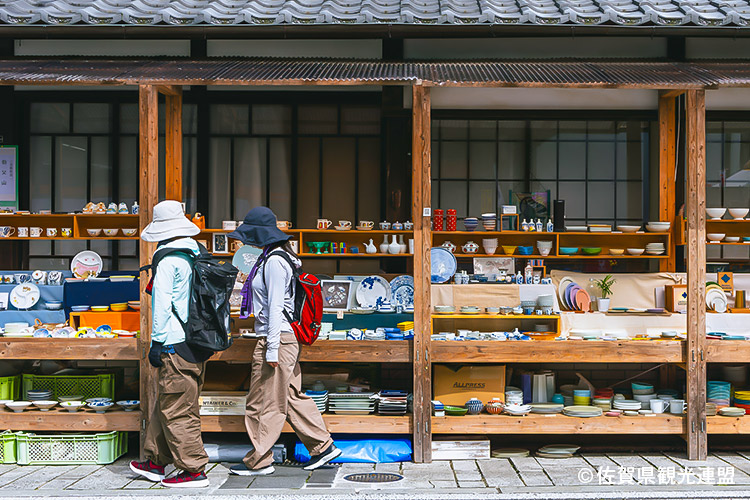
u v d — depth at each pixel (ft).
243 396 18.04
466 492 15.14
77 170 22.09
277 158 22.09
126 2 21.70
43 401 18.28
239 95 21.80
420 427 17.79
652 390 19.54
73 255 22.17
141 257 17.81
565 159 21.94
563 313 19.70
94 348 17.87
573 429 18.03
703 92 17.72
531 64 20.02
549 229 21.35
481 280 20.59
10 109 21.68
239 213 22.09
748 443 19.27
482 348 18.04
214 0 22.41
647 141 21.86
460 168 21.88
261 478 16.40
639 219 21.90
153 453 16.17
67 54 21.61
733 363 20.67
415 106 17.71
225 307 15.83
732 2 21.47
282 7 20.80
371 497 14.90
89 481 16.25
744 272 22.00
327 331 19.20
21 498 14.92
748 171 21.85
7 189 21.66
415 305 17.81
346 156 22.09
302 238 21.57
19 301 19.89
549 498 14.98
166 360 15.49
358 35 20.99
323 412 18.43
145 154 17.76
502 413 18.51
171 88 19.35
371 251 21.18
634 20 19.60
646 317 19.74
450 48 21.61
